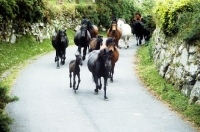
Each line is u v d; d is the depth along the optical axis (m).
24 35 21.02
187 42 11.23
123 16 38.03
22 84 12.98
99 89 11.75
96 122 8.93
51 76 14.39
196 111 9.37
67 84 13.09
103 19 34.75
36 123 8.83
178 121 9.05
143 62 17.45
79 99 11.09
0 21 18.33
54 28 25.48
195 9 12.18
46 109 10.01
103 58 10.82
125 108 10.18
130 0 39.41
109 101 10.90
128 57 19.56
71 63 12.27
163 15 13.28
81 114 9.58
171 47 12.95
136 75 14.88
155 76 13.69
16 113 9.63
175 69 11.93
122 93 11.91
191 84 10.54
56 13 26.45
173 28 12.76
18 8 19.55
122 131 8.30
